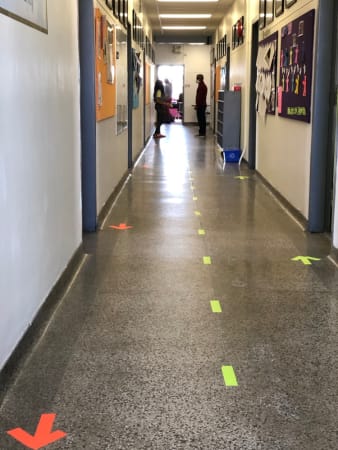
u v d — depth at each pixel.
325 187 4.95
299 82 5.43
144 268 3.97
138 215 5.73
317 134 4.86
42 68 2.93
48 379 2.40
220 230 5.11
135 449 1.92
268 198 6.71
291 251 4.44
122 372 2.47
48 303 3.09
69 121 3.74
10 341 2.38
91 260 4.15
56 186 3.32
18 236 2.49
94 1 4.80
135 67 9.84
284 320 3.06
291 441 1.97
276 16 6.79
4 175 2.26
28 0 2.62
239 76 10.84
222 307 3.25
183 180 8.10
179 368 2.51
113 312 3.16
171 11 13.39
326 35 4.69
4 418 2.11
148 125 14.35
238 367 2.53
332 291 3.53
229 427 2.05
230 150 10.33
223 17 14.33
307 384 2.38
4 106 2.25
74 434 2.01
